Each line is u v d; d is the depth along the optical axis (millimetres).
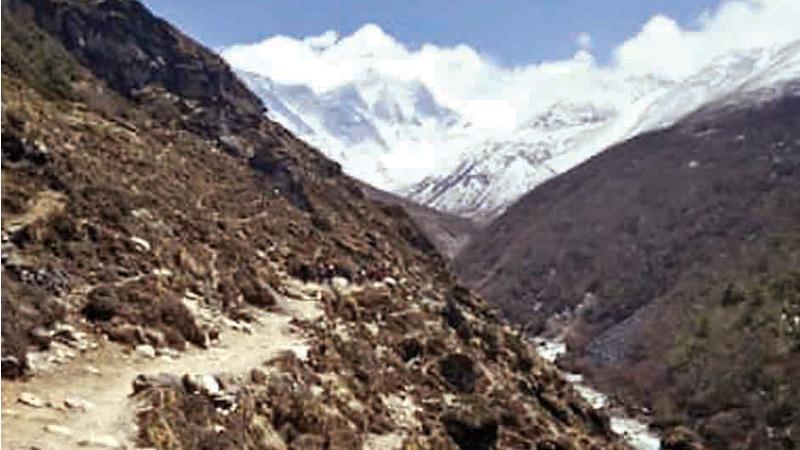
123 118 67188
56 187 36875
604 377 122375
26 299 27422
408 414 35062
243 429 24672
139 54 87750
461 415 36906
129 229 37375
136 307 30641
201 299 36156
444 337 46656
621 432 91562
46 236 32281
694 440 85812
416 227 92375
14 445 19406
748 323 122438
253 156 80625
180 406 23703
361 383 35094
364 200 91750
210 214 51312
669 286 166500
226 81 98250
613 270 187000
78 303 29625
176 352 29516
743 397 104062
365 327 42812
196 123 82938
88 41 84188
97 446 20391
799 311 118812
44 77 61312
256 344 33562
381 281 56344
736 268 151125
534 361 59250
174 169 57500
